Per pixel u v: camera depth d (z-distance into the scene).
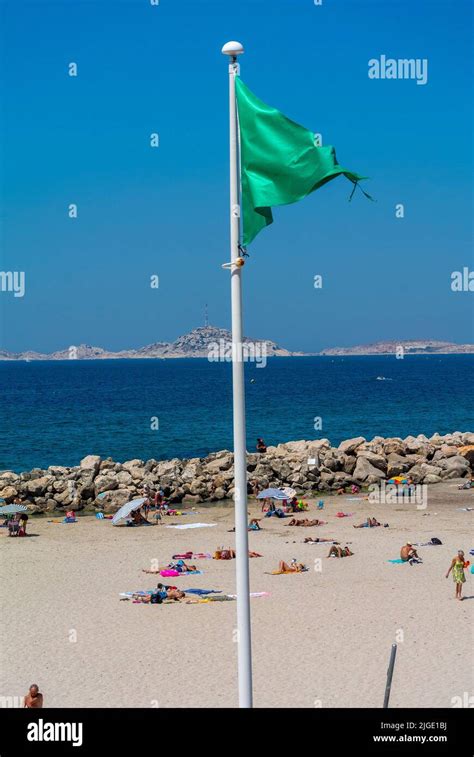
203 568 37.62
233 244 15.70
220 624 29.31
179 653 26.52
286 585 34.31
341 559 38.84
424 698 22.62
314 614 30.27
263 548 41.59
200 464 62.97
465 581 33.16
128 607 31.66
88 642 27.78
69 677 24.75
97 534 46.22
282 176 15.15
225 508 54.38
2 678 24.77
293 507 51.66
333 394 180.38
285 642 27.33
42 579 36.09
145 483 57.91
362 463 61.62
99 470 61.38
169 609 31.27
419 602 31.59
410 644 26.94
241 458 15.82
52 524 49.59
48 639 28.17
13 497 56.50
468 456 65.25
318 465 61.56
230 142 15.76
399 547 41.09
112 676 24.72
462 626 28.66
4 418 130.50
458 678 24.00
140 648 27.08
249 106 15.49
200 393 191.75
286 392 190.00
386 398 165.88
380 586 33.91
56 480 57.78
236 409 15.80
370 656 25.89
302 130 15.19
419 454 67.19
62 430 113.56
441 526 46.25
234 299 15.72
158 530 47.22
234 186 15.73
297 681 23.97
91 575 36.69
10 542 44.22
